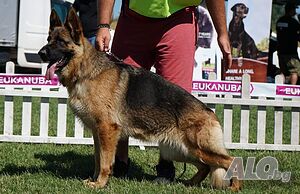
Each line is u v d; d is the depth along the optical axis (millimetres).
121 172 7633
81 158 8906
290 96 11656
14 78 10594
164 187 6930
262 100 10484
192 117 6699
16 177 7211
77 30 6684
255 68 17656
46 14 20500
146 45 7242
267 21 17531
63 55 6672
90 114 6727
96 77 6684
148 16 7078
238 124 12906
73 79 6734
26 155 8938
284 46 18891
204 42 16812
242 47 17547
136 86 6840
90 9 13109
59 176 7402
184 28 7148
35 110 13688
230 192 6715
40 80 10555
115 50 7422
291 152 10469
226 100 10438
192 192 6684
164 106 6773
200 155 6746
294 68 18844
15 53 20672
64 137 10320
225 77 17031
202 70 16875
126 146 7590
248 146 10547
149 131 6852
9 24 20406
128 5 7289
